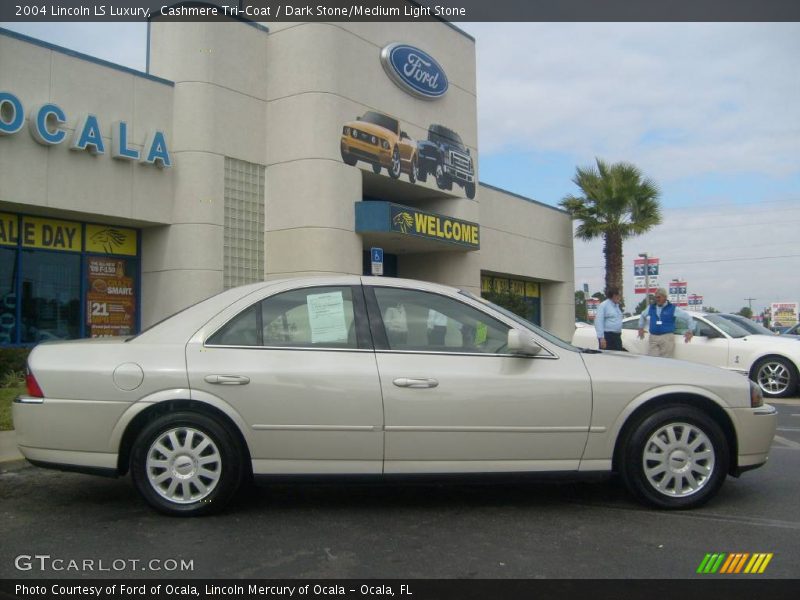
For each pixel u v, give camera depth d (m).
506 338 5.25
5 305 13.10
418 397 4.99
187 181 14.86
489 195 23.78
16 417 5.12
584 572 4.10
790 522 5.03
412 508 5.41
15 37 12.32
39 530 4.85
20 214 13.34
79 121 13.12
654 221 26.36
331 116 16.19
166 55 15.14
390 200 20.92
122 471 5.16
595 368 5.21
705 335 13.21
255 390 4.96
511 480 5.09
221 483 5.02
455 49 20.75
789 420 9.99
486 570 4.13
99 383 4.99
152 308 15.05
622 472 5.24
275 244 16.22
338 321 5.21
